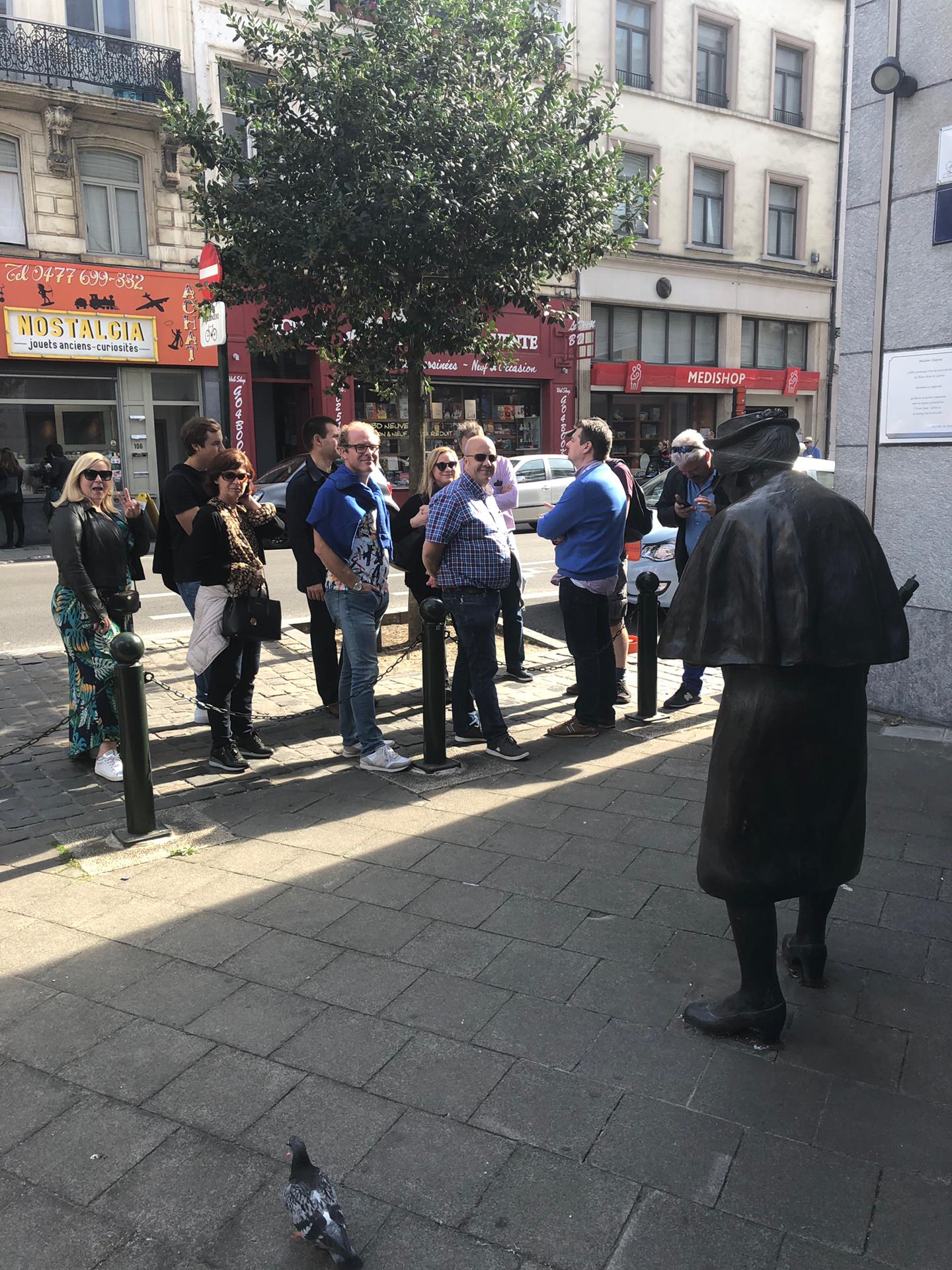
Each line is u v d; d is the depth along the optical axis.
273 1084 2.60
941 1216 2.11
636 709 6.23
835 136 28.41
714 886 2.65
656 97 24.70
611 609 5.97
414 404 7.96
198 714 5.96
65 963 3.24
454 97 7.18
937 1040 2.76
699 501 5.96
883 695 6.00
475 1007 2.94
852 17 5.73
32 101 17.58
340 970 3.16
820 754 2.51
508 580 5.23
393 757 5.09
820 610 2.38
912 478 5.70
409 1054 2.72
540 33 7.66
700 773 5.00
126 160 18.98
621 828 4.30
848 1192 2.18
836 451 6.13
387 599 5.21
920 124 5.44
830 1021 2.86
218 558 4.90
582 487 5.32
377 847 4.14
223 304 7.77
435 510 5.03
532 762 5.22
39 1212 2.18
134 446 19.70
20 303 17.95
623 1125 2.41
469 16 7.20
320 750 5.48
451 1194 2.20
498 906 3.59
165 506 5.17
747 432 2.59
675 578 8.74
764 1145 2.34
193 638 4.97
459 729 5.57
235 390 20.38
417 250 6.95
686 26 25.05
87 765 5.23
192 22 18.88
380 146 6.88
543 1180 2.23
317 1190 2.02
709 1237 2.06
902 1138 2.36
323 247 6.85
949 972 3.12
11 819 4.49
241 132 7.60
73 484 4.99
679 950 3.26
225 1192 2.23
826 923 3.43
